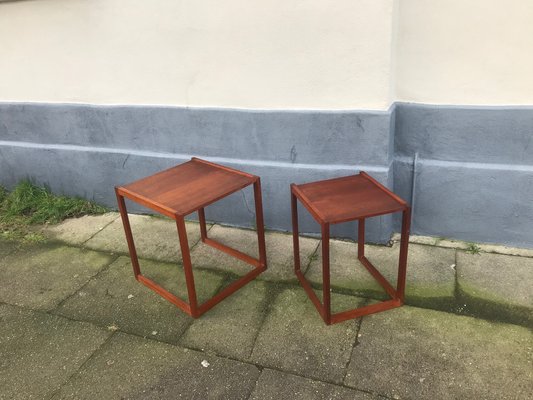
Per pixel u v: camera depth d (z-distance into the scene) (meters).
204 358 2.21
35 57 3.47
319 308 2.41
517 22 2.41
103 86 3.37
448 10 2.49
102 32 3.18
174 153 3.35
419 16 2.55
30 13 3.31
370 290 2.57
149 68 3.17
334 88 2.73
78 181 3.74
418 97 2.75
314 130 2.87
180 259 3.02
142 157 3.42
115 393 2.05
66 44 3.32
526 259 2.72
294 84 2.81
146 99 3.29
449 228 2.93
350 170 2.84
